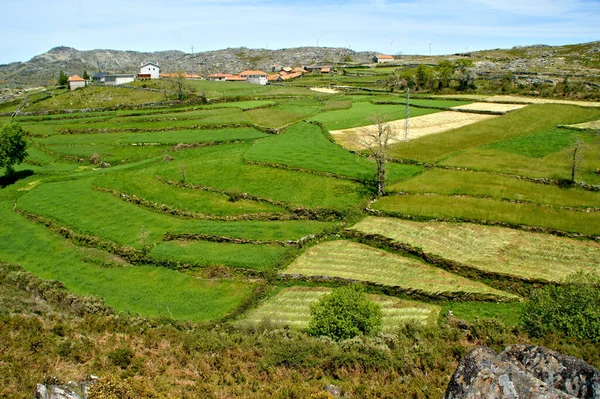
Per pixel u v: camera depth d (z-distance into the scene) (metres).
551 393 15.47
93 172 94.19
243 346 37.25
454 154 86.44
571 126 100.69
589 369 17.34
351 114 128.75
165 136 116.12
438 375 31.41
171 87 181.75
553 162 78.75
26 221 73.31
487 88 160.12
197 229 64.31
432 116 121.81
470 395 16.19
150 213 72.81
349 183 76.69
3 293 48.41
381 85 190.50
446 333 37.84
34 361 32.22
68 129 125.12
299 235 61.06
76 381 29.97
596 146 86.50
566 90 141.38
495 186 69.81
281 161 87.00
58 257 61.62
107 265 58.88
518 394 15.70
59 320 40.97
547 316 36.34
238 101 161.00
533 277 47.47
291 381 31.91
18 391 27.88
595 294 36.28
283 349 35.22
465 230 58.53
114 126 127.31
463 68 172.62
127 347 35.94
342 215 65.81
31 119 139.50
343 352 34.38
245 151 96.94
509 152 85.56
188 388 30.75
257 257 56.44
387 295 48.91
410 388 29.69
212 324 45.34
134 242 62.56
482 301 46.09
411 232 59.28
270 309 48.16
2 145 90.56
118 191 81.19
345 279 51.16
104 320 42.53
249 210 70.06
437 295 47.12
